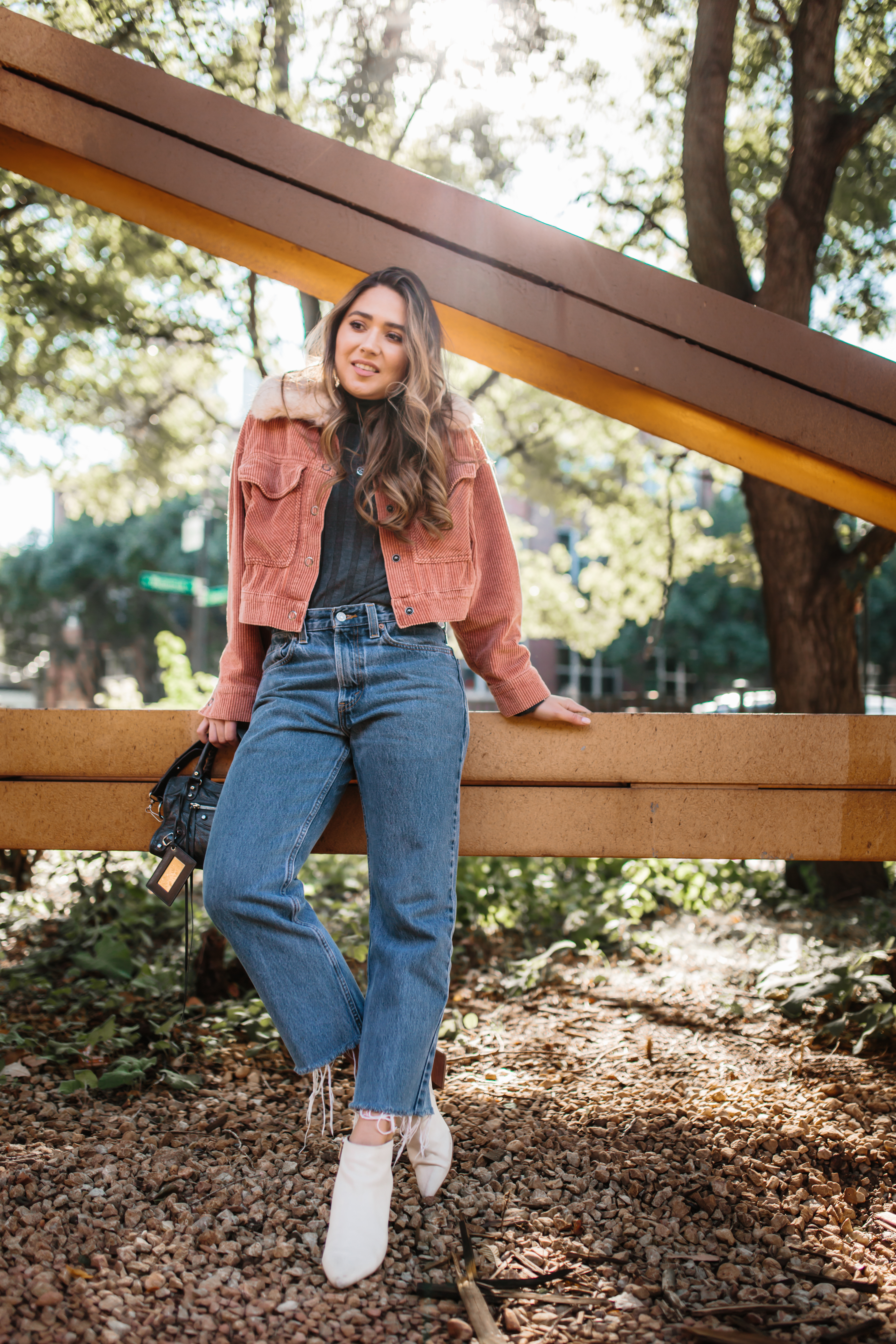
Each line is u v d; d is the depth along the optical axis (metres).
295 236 2.41
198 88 2.38
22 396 7.08
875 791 2.38
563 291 2.40
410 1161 2.10
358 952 3.42
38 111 2.38
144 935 3.82
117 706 7.46
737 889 5.30
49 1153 2.06
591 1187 1.99
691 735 2.32
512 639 2.19
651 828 2.36
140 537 26.23
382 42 4.93
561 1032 3.07
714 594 25.69
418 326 2.00
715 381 2.41
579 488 8.78
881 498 2.67
